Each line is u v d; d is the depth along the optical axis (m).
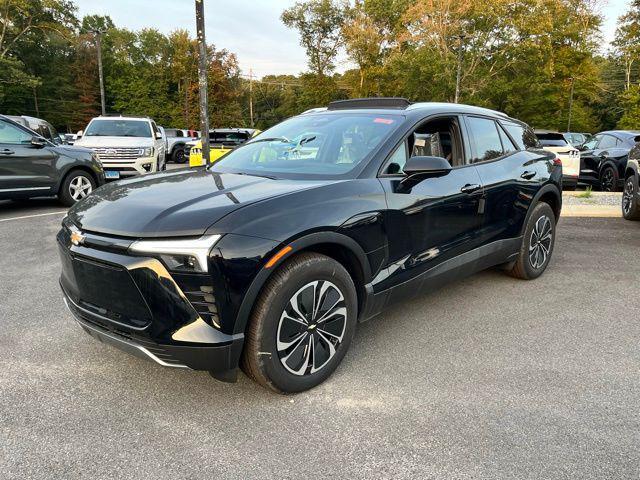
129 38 73.69
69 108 61.28
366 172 3.28
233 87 53.91
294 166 3.53
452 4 33.03
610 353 3.52
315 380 2.97
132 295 2.56
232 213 2.60
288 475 2.28
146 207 2.73
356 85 48.88
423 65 33.75
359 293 3.22
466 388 3.03
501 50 33.44
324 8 48.72
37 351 3.44
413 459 2.39
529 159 4.84
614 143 12.35
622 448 2.47
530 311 4.29
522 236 4.75
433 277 3.70
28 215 8.47
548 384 3.08
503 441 2.52
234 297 2.52
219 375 2.62
